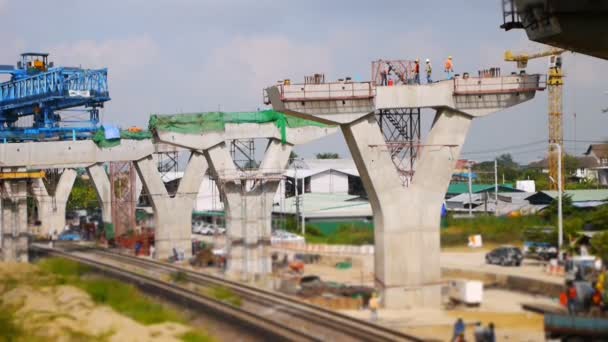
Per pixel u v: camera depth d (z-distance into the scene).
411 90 56.09
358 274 71.06
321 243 89.25
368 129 55.97
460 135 57.19
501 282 59.44
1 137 128.12
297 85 54.78
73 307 59.72
